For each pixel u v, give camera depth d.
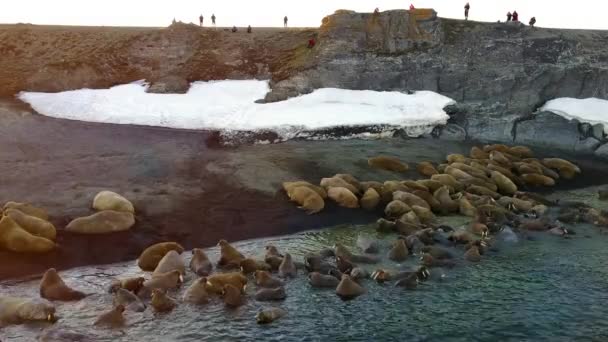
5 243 12.94
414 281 12.16
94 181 17.70
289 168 20.23
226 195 17.53
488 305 11.34
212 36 32.88
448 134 26.47
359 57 29.08
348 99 27.67
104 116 24.41
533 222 16.36
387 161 21.39
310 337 9.84
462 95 28.78
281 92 27.45
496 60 29.09
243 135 23.64
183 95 27.42
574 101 28.53
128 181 17.98
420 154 23.50
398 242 13.91
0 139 20.50
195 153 21.19
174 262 12.35
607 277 12.91
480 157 23.34
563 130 26.50
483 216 16.44
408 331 10.19
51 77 27.48
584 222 17.17
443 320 10.65
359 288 11.69
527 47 29.42
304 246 14.55
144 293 11.12
